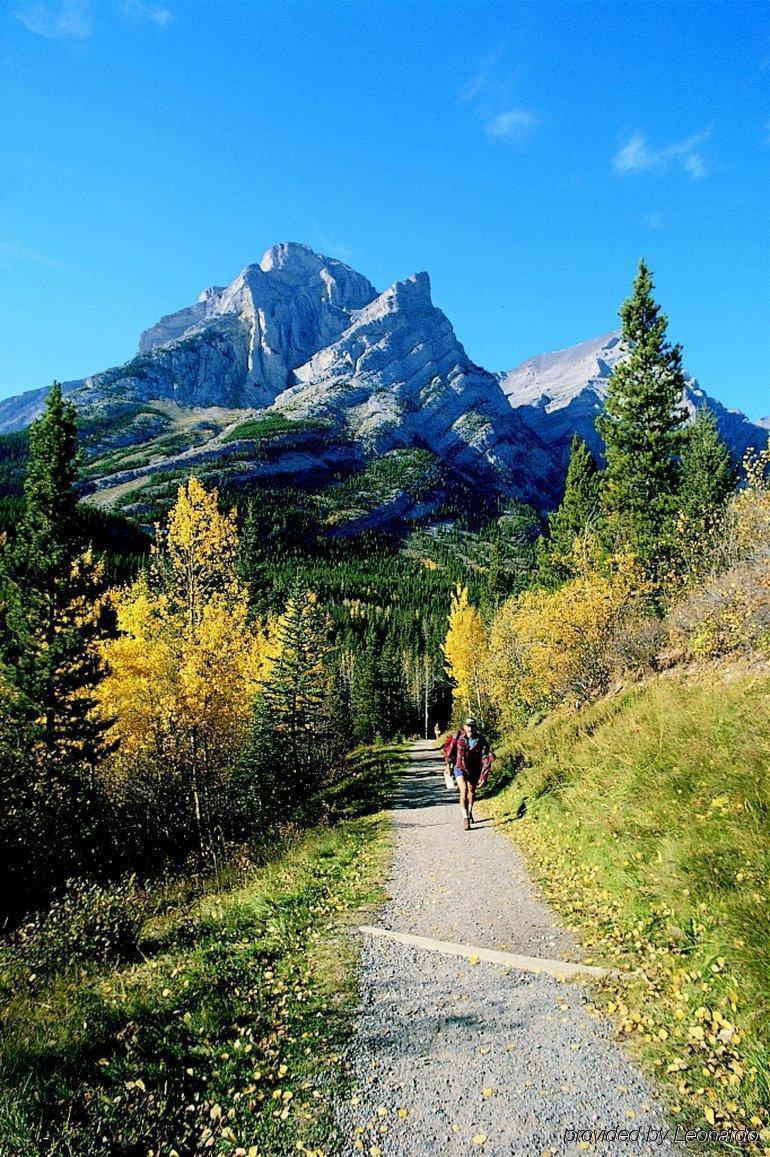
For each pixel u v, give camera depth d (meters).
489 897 7.39
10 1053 4.16
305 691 27.11
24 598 20.94
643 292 27.17
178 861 17.03
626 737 9.91
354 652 87.88
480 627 50.22
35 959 7.17
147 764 20.22
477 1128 3.33
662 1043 3.92
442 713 91.38
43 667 19.16
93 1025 4.67
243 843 16.42
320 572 159.88
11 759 18.52
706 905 5.08
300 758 26.08
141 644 18.31
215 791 20.88
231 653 18.94
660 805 7.11
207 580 18.70
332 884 9.12
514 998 4.74
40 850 15.49
